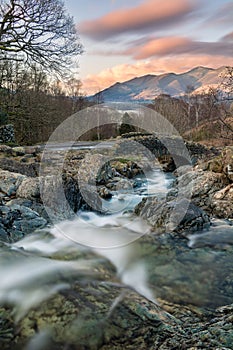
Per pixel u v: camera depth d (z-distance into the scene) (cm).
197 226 483
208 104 2233
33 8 1683
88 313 242
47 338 222
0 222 482
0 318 236
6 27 1705
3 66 2111
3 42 1709
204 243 438
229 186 679
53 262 337
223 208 608
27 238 451
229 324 229
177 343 213
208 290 325
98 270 336
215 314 277
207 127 2311
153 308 264
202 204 652
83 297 263
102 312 246
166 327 237
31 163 1062
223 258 394
